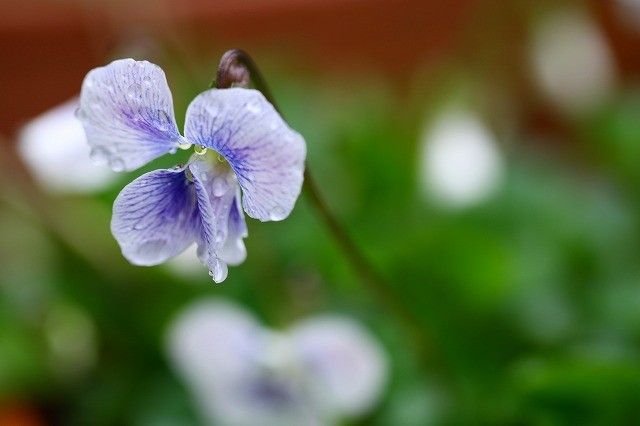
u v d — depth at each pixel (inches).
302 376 10.5
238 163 7.6
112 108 7.5
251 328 10.6
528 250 11.8
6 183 12.4
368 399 10.6
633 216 12.7
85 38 15.2
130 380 11.9
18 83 15.6
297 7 15.6
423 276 11.2
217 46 15.6
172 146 7.7
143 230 7.8
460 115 12.6
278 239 11.8
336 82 15.6
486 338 11.3
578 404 10.1
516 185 12.8
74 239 12.3
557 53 14.9
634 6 14.5
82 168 10.3
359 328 10.7
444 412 10.7
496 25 15.3
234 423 10.9
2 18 15.0
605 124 13.9
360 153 12.8
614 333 11.2
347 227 11.8
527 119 16.4
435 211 12.2
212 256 7.7
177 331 10.5
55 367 12.0
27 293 12.6
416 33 16.0
